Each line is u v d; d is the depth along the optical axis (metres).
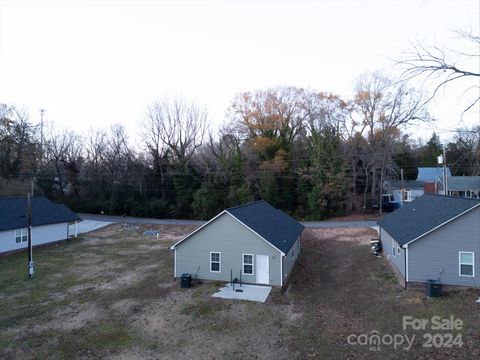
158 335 14.38
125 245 33.41
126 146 58.50
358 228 35.75
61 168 60.47
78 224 44.88
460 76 7.05
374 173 45.53
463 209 17.33
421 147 62.84
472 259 17.19
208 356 12.57
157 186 54.16
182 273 21.58
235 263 20.66
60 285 21.42
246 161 49.00
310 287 19.98
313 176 43.66
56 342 13.98
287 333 14.11
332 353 12.29
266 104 49.75
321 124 47.50
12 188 45.09
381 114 44.34
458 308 15.02
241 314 16.06
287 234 24.02
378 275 21.00
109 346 13.55
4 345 13.80
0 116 53.09
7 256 28.95
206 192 47.44
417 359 11.42
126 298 18.81
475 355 11.27
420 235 17.75
